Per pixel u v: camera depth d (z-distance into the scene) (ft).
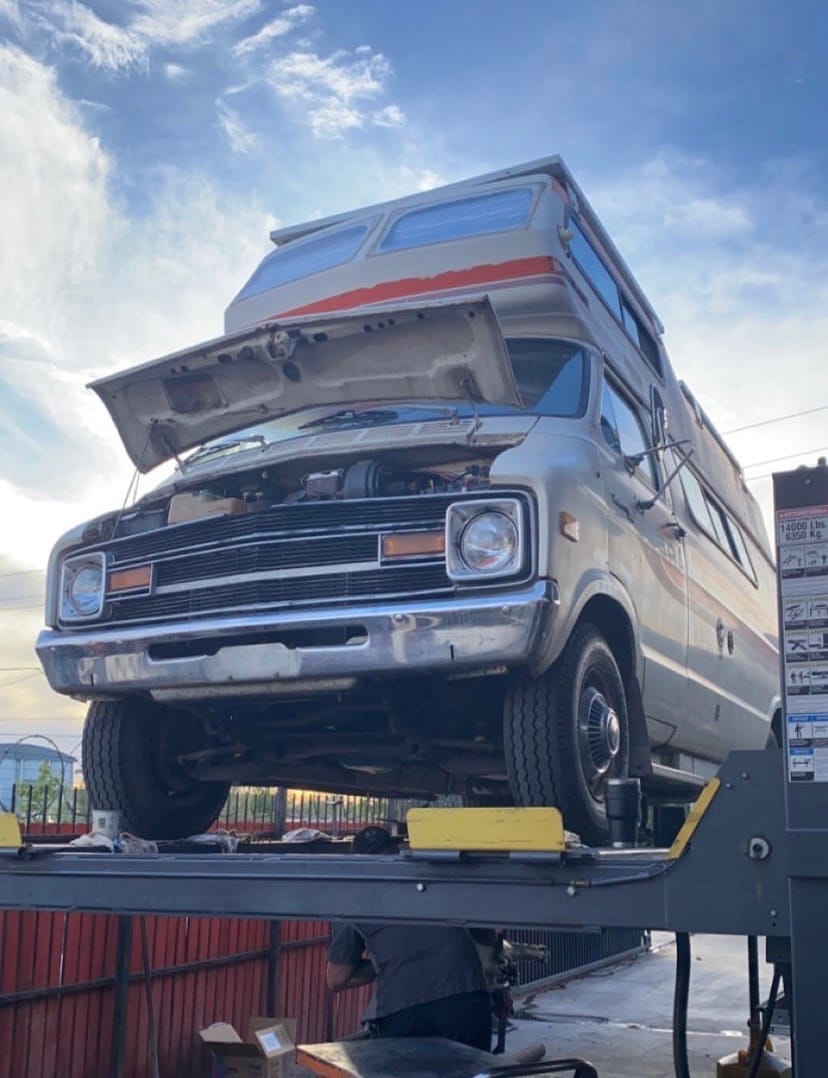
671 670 17.67
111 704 16.12
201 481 15.15
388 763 16.92
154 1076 24.63
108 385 15.52
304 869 10.30
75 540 15.79
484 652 12.48
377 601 13.12
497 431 14.88
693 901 8.81
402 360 14.16
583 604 13.48
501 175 18.69
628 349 19.07
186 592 14.37
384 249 18.29
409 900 9.82
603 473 15.12
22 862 11.97
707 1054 34.30
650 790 20.48
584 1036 37.11
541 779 13.04
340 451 14.21
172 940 27.91
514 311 16.78
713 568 21.29
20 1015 23.85
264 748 16.37
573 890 9.21
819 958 8.20
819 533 8.77
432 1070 10.80
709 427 25.04
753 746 24.23
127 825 16.28
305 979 32.89
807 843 8.35
